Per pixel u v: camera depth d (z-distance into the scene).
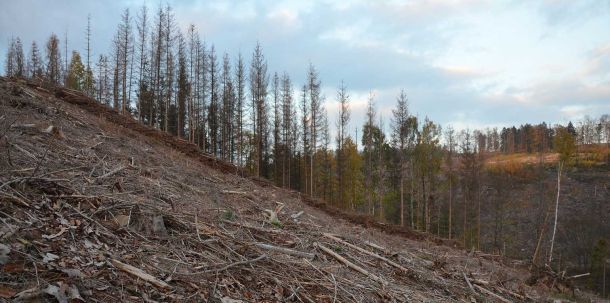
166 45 29.91
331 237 7.72
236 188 10.58
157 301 3.42
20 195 4.12
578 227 36.81
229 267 4.57
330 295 4.98
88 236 4.02
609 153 58.19
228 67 32.44
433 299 6.36
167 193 6.68
